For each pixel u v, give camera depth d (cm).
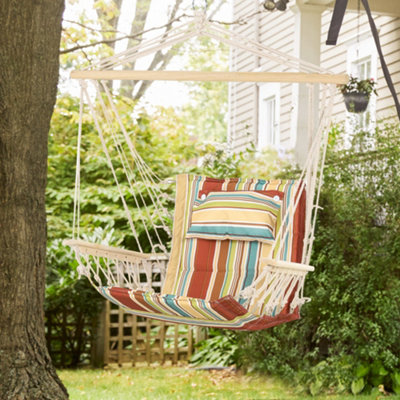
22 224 403
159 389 621
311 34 848
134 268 464
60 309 770
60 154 1119
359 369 588
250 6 1309
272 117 1238
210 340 768
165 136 1140
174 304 371
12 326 399
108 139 1070
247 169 937
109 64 416
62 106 1134
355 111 680
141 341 805
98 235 841
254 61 1276
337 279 597
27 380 398
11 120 395
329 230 606
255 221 472
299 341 616
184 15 684
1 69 392
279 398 579
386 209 599
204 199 500
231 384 643
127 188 1030
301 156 848
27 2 393
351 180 609
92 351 772
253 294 375
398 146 600
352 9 828
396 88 877
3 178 397
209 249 483
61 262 780
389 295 584
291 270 386
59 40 411
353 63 978
